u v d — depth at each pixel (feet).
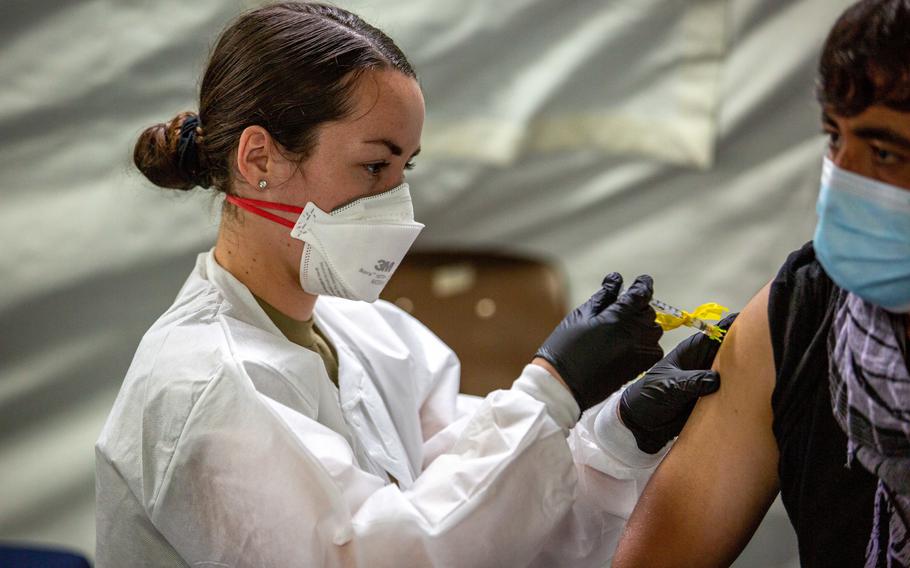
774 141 8.95
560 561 4.80
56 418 8.94
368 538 4.18
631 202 9.18
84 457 8.87
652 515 4.12
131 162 5.77
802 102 8.85
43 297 8.91
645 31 8.90
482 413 4.57
